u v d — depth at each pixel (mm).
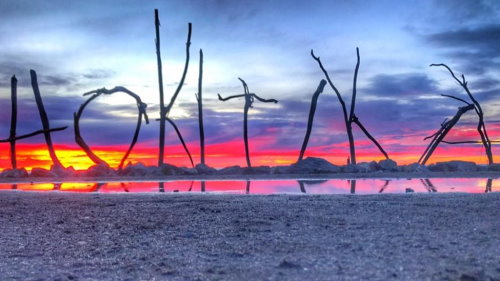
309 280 4980
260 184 20266
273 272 5305
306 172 26953
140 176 27391
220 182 21953
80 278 5395
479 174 24516
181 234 7711
